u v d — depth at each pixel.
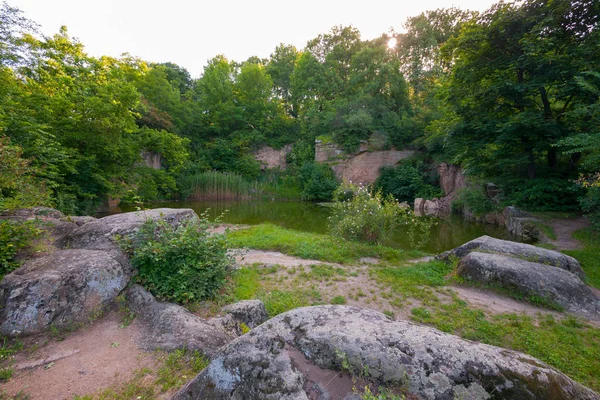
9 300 2.77
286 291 4.77
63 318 2.94
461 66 11.98
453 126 12.67
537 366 1.52
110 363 2.49
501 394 1.36
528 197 11.64
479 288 5.05
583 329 3.77
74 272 3.15
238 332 3.19
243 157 30.39
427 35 32.16
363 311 1.94
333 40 38.47
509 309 4.32
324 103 32.75
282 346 1.65
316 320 1.81
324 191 27.12
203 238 4.14
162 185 17.05
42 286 2.89
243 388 1.53
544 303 4.42
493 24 10.54
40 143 7.87
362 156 27.36
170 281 3.57
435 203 20.73
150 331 2.94
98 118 11.12
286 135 33.78
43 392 2.15
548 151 12.27
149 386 2.21
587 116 9.47
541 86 9.92
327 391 1.44
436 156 23.67
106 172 12.30
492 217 13.90
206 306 3.56
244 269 5.62
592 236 8.36
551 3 9.56
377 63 31.12
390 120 27.22
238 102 35.09
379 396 1.36
